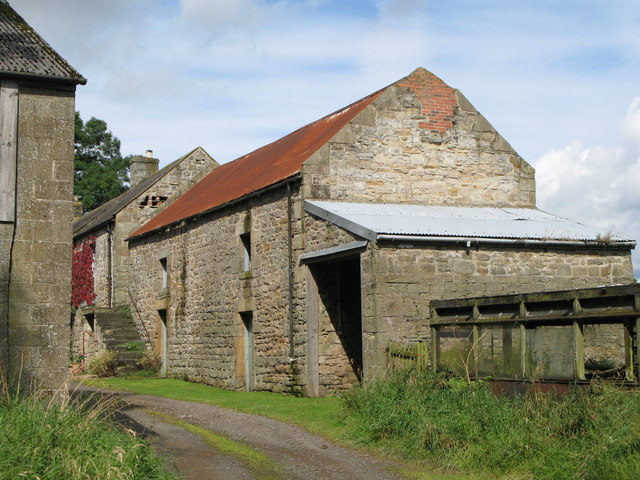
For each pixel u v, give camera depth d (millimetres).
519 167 16969
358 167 15477
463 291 13594
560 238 14391
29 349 10242
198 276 19328
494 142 16766
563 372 9266
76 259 27734
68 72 10664
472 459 8398
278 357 15617
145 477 7473
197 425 11484
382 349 12844
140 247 23219
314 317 14703
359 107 16734
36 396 9055
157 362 21344
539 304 9727
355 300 15117
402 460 8930
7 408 8234
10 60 10516
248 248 17453
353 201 15359
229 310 17656
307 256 14656
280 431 10867
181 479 8031
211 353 18406
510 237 13984
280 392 15492
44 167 10539
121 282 23938
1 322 10148
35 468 6867
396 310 13031
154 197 24609
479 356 10586
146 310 22469
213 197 19594
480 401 9367
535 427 8359
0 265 10219
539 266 14359
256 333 16531
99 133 47812
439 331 11469
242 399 14469
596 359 13445
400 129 15945
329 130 16844
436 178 16156
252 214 16875
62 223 10570
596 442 7711
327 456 9227
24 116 10500
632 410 7941
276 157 18375
